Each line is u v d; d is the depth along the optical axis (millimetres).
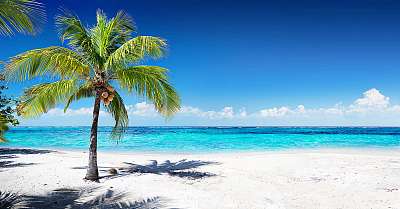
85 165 15992
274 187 11453
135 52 11125
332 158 20109
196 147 31719
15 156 19953
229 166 16672
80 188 10430
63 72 10539
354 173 14500
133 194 9617
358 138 50906
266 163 17750
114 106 12602
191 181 12305
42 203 8422
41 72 10406
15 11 5258
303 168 15914
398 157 20828
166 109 12367
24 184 10875
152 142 39906
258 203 9180
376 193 10656
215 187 11273
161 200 8891
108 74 11695
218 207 8562
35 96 11688
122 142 39688
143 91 11398
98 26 11969
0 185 10625
